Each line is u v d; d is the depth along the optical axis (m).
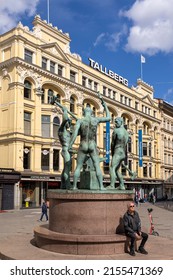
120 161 11.41
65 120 12.27
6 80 35.75
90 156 10.60
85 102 44.97
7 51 36.09
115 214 9.48
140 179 53.84
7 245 10.11
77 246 8.76
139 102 56.78
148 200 56.59
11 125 34.59
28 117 36.41
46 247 9.35
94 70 47.00
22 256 8.62
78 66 43.31
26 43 36.22
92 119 10.57
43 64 38.44
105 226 9.30
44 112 37.78
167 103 65.69
